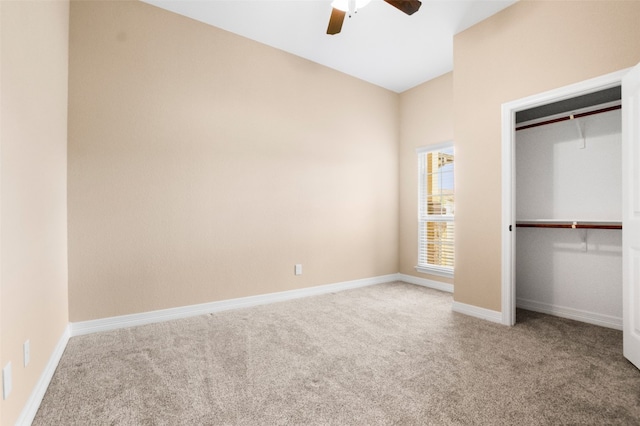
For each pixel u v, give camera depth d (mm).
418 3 2098
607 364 1961
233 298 3145
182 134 2863
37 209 1625
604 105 2738
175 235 2828
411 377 1811
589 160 2855
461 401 1573
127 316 2617
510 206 2684
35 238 1588
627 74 1982
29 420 1393
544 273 3139
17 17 1364
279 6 2756
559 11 2402
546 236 3131
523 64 2598
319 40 3283
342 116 3986
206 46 2988
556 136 3062
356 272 4117
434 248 4168
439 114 4086
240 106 3182
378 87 4367
